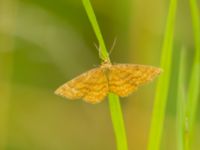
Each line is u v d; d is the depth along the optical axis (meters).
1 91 0.30
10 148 0.31
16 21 0.30
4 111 0.30
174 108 0.29
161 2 0.29
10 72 0.30
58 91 0.17
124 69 0.17
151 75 0.17
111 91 0.17
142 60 0.29
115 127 0.18
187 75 0.29
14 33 0.30
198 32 0.19
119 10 0.30
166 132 0.29
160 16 0.29
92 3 0.31
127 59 0.30
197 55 0.19
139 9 0.29
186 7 0.29
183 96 0.18
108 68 0.17
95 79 0.17
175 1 0.18
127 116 0.30
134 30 0.29
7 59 0.30
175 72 0.28
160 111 0.18
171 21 0.18
